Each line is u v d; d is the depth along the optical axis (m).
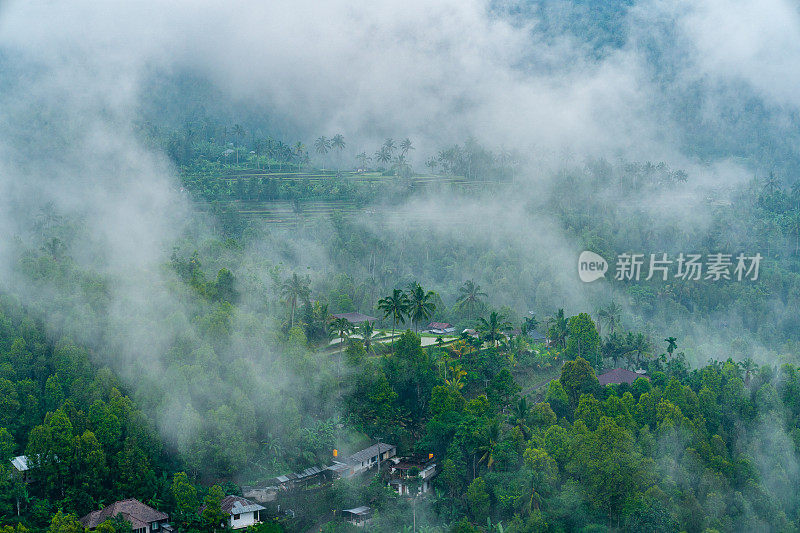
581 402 187.25
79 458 149.38
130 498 148.25
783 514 157.75
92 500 146.38
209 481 160.00
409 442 188.62
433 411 187.00
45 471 147.00
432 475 172.38
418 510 158.00
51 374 172.50
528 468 160.00
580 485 157.88
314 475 169.62
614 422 170.88
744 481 165.88
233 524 149.25
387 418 190.38
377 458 178.88
